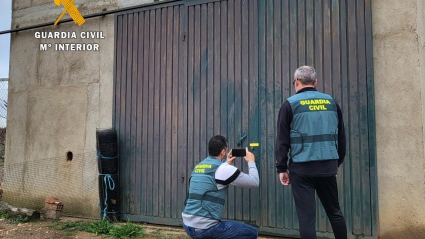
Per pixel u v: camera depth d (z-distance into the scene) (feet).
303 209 10.35
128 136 18.83
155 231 16.79
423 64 14.11
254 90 16.02
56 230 17.33
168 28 18.17
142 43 18.81
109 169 18.35
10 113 22.54
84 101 20.21
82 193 19.69
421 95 13.37
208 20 17.21
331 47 14.74
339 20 14.66
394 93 13.78
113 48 19.63
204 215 10.79
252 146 15.85
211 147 11.70
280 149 10.58
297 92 11.12
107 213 18.28
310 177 10.32
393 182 13.57
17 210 19.83
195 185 11.12
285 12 15.65
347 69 14.40
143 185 18.26
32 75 21.95
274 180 15.40
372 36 14.21
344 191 14.19
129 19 19.26
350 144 14.17
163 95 18.07
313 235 10.13
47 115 21.22
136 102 18.75
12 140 22.26
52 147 20.88
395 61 13.84
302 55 15.23
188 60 17.56
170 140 17.76
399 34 13.84
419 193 13.15
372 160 13.80
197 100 17.24
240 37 16.46
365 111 14.02
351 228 14.01
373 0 14.33
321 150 10.19
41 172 20.99
